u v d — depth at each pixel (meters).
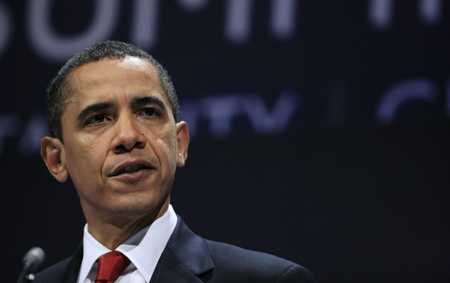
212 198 8.45
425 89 7.73
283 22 8.47
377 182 7.77
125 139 3.69
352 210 7.80
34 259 3.82
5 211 9.40
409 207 7.59
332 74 8.16
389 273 7.50
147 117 3.87
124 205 3.69
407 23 7.92
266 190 8.23
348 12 8.20
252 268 3.86
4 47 9.73
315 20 8.34
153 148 3.79
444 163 7.54
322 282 7.73
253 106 8.48
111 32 9.18
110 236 3.93
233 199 8.36
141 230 3.91
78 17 9.38
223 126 8.55
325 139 8.07
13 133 9.51
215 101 8.64
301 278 3.83
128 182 3.70
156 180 3.76
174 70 8.88
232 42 8.67
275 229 8.09
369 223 7.70
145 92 3.87
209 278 3.82
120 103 3.81
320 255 7.83
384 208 7.68
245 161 8.39
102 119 3.85
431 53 7.77
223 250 4.04
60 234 9.13
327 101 8.15
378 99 7.93
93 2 9.31
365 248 7.66
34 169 9.38
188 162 8.63
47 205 9.27
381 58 7.98
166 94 4.06
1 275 9.24
